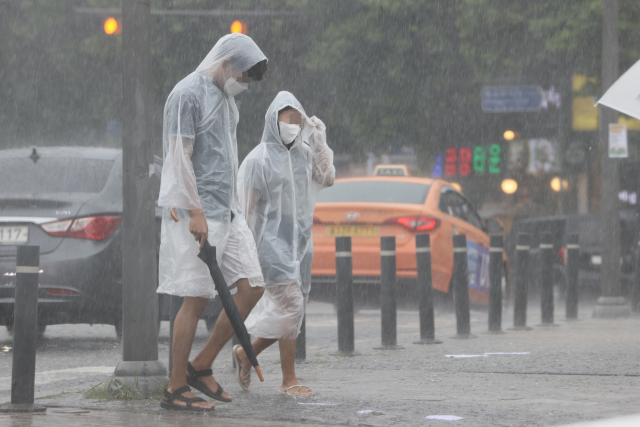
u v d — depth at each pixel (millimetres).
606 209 27922
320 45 48125
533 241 34125
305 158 13023
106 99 49500
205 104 11023
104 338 21500
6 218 18484
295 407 11305
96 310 18750
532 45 46312
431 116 48781
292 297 12641
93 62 49344
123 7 12258
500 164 57656
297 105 12828
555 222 34062
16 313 11055
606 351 17406
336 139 50344
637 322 25359
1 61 49000
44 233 18500
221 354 18625
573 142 58375
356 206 26172
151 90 12336
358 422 10203
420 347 18688
